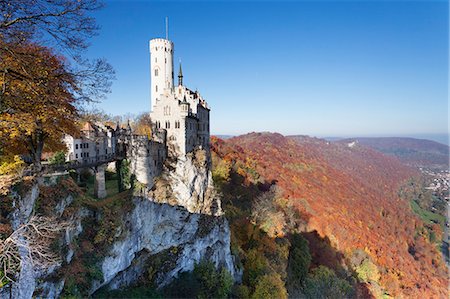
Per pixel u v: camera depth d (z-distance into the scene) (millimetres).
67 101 23641
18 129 23125
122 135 47781
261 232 76750
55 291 26922
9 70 19500
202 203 58625
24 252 20297
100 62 21266
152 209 49344
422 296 89250
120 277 42000
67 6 17172
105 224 39125
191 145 60344
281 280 62094
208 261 55250
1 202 20359
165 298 46312
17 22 17156
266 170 127875
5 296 17625
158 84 69875
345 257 94875
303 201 109312
